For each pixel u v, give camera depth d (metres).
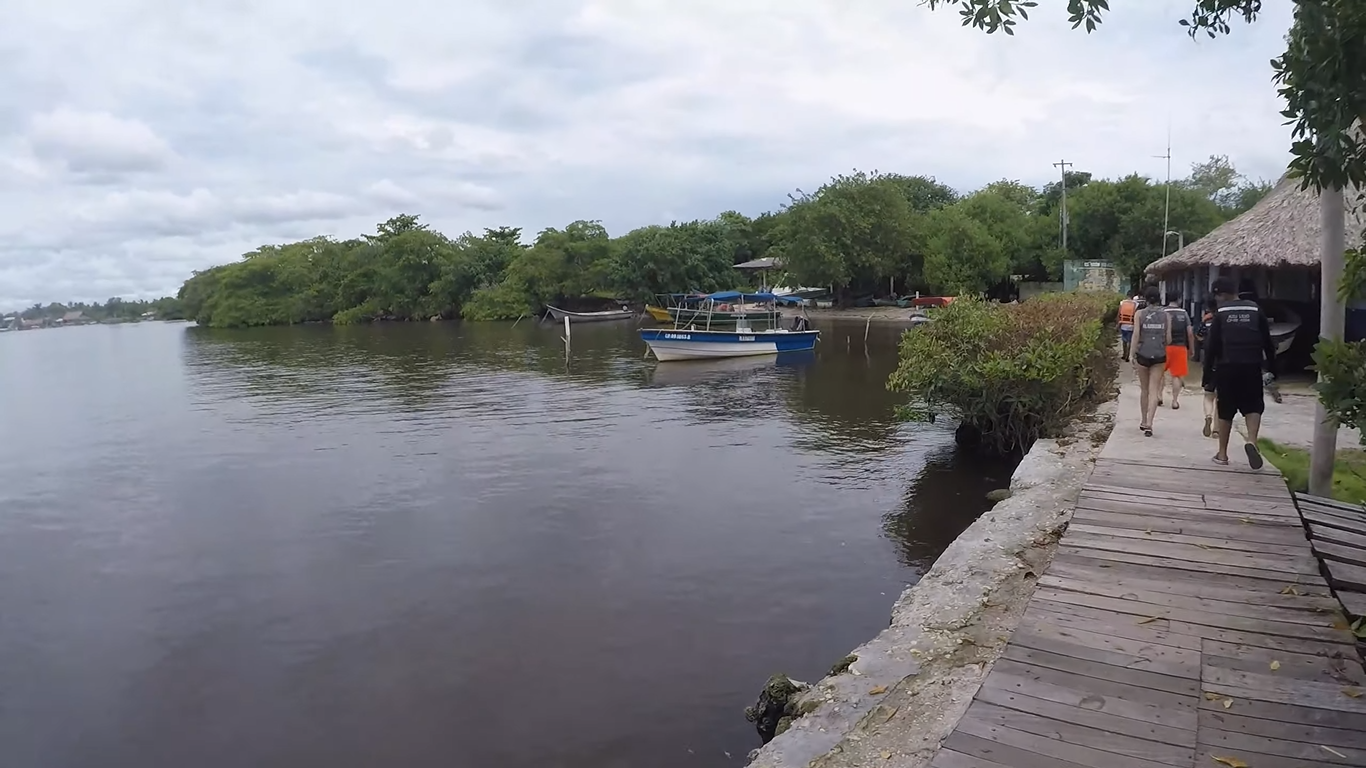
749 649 7.66
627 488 13.34
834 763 4.33
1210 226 46.75
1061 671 4.39
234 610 8.99
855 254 54.06
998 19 4.68
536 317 67.75
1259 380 7.96
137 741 6.57
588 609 8.67
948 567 6.89
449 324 65.06
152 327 105.12
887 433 17.17
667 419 19.64
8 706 7.14
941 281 51.00
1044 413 13.65
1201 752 3.64
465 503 12.73
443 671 7.47
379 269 72.56
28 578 10.12
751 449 16.08
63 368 39.88
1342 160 3.74
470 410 21.56
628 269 60.72
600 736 6.34
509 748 6.23
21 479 15.40
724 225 72.81
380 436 18.34
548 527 11.43
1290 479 8.55
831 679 5.35
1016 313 15.75
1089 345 13.91
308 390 26.83
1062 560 5.89
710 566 9.77
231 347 49.28
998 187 72.25
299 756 6.29
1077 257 51.06
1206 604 5.09
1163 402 12.17
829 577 9.34
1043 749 3.72
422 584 9.52
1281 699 4.02
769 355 33.31
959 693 4.90
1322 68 3.59
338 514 12.37
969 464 14.18
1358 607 4.88
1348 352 4.21
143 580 9.96
